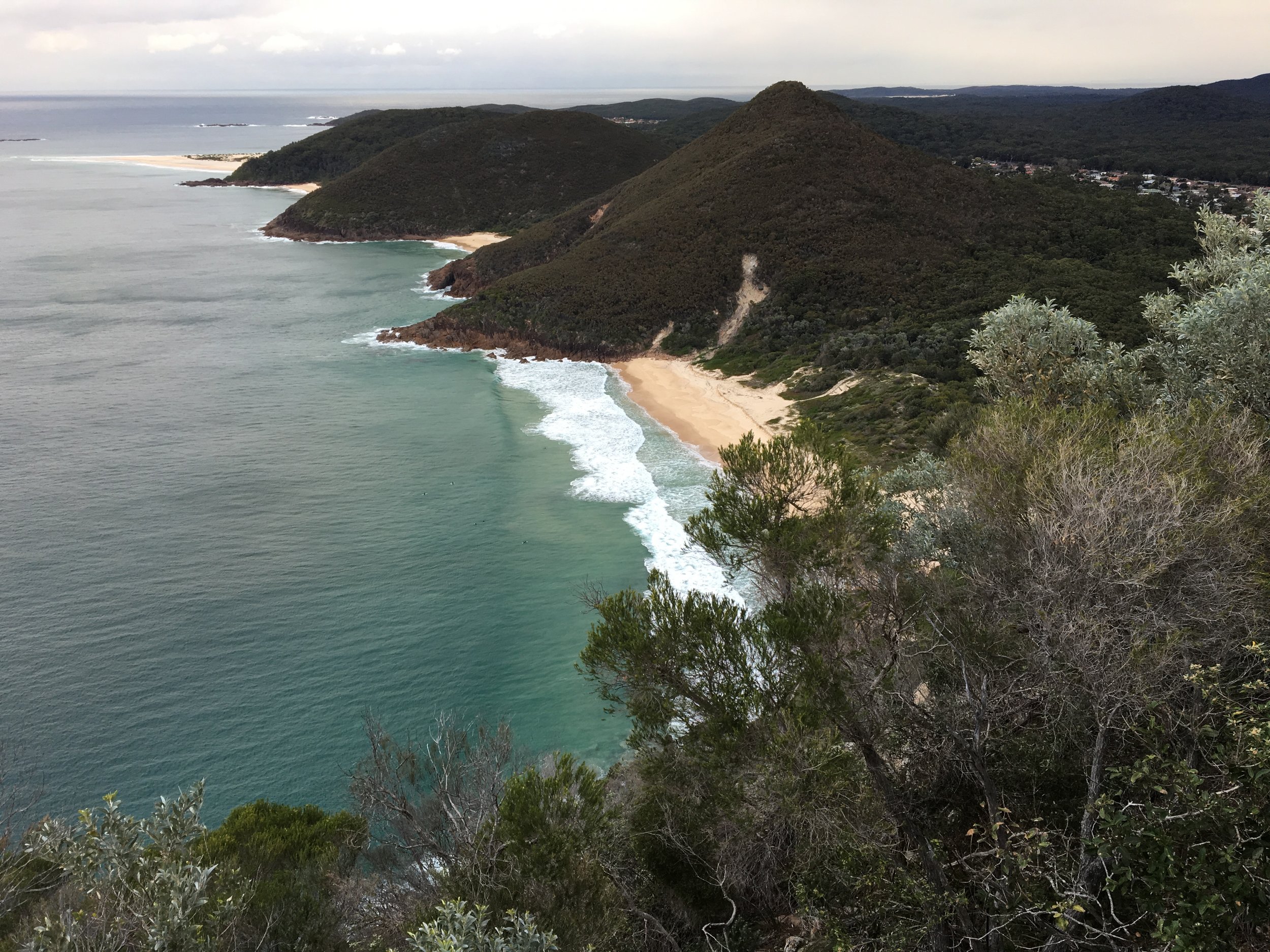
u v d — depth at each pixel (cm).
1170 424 1227
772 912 1221
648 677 1060
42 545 3906
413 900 1218
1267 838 822
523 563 3809
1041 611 1007
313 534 4078
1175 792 852
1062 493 1062
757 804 1070
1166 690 954
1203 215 1964
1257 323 1477
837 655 1049
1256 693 927
